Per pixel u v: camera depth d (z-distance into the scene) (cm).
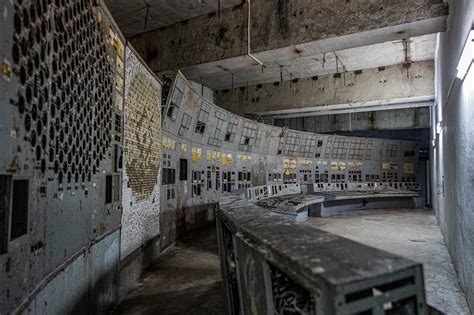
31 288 149
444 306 312
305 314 105
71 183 203
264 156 996
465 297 329
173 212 568
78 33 213
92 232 245
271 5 515
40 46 157
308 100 941
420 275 93
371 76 866
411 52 762
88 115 236
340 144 1200
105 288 276
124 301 312
